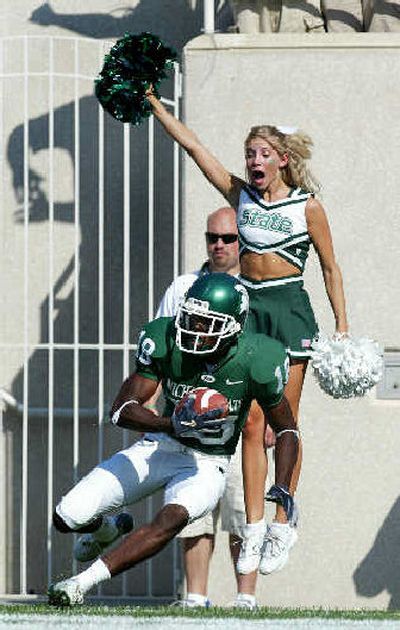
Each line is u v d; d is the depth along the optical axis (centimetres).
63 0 3844
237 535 2973
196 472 2294
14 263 3759
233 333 2230
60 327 3747
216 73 3456
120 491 2308
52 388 3525
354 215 3438
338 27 3531
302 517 3384
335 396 2589
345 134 3441
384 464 3400
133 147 3750
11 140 3775
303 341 2700
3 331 3756
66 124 3775
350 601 3378
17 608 2288
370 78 3447
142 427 2248
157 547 2258
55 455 3706
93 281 3738
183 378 2277
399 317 3425
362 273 3431
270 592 3372
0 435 3706
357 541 3384
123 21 3822
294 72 3450
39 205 3759
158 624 2056
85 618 2139
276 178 2723
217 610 2391
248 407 2325
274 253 2712
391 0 3506
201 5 3800
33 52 3816
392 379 3422
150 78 2836
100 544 2533
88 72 3778
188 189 3431
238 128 3447
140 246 3734
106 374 3712
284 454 2289
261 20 3547
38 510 3700
